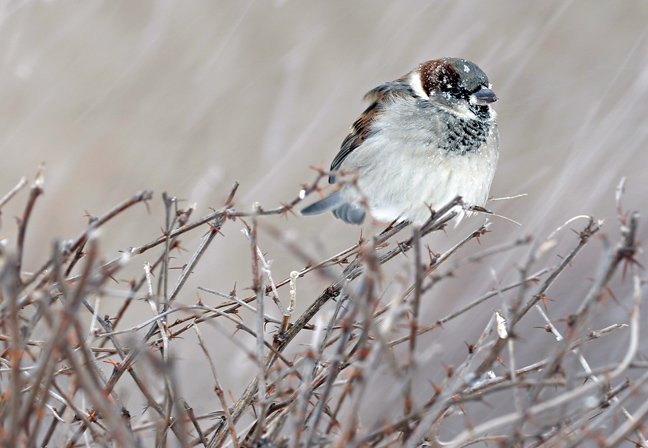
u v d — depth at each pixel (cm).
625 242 386
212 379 953
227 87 1366
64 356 394
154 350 510
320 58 1398
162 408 493
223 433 477
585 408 411
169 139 1313
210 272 1135
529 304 462
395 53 1394
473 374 405
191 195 1224
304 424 459
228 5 1438
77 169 1270
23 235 399
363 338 376
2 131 1317
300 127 1327
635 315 372
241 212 456
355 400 367
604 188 1221
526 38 1416
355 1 1453
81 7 1439
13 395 350
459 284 1133
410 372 381
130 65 1393
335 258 555
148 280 510
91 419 465
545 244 404
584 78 1355
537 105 1349
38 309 407
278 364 525
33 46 1405
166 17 1440
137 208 1230
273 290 521
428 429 416
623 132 1282
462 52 1407
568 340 403
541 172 1270
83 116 1344
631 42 1384
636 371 955
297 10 1442
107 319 522
